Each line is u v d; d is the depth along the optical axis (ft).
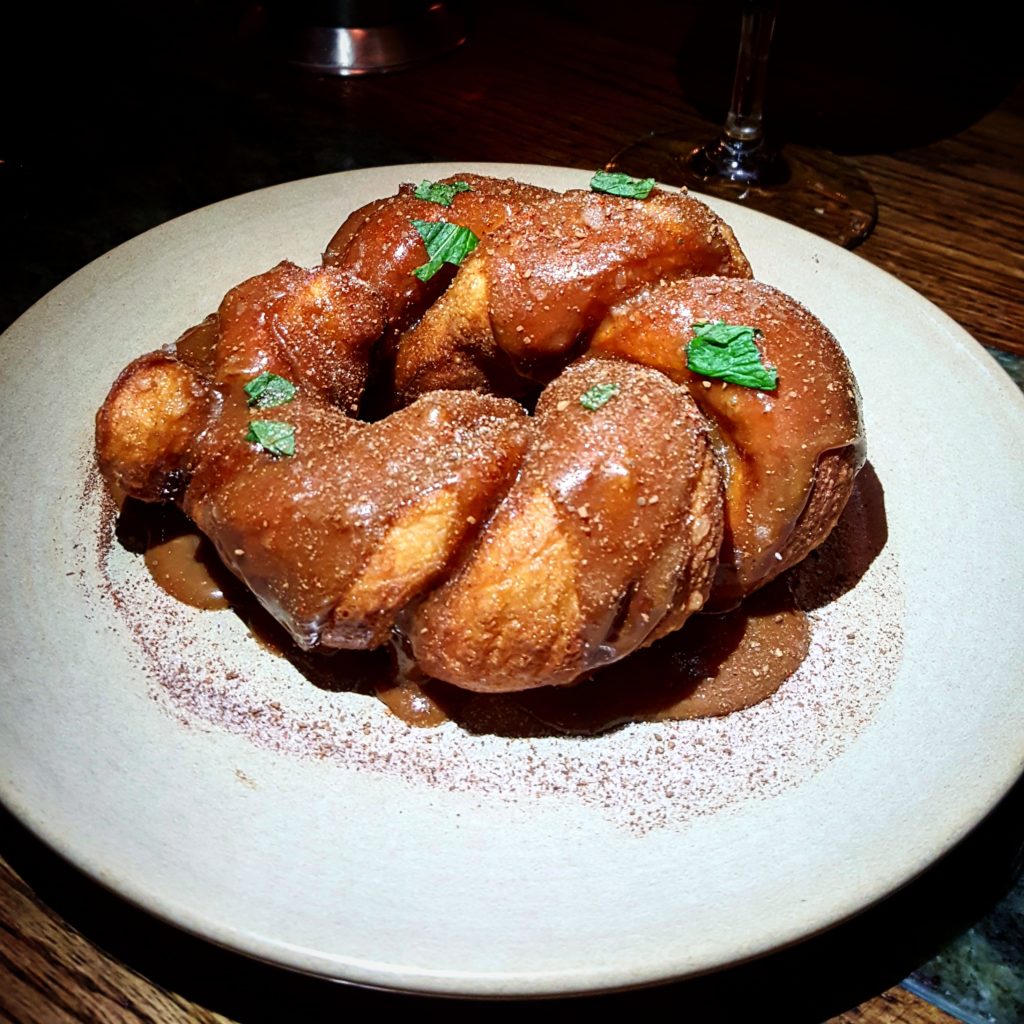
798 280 0.97
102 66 1.40
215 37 1.46
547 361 0.78
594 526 0.64
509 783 0.67
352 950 0.55
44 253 1.10
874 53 1.47
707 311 0.73
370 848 0.62
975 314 1.07
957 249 1.15
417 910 0.58
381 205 0.89
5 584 0.73
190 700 0.70
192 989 0.61
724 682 0.72
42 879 0.64
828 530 0.73
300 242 1.00
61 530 0.78
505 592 0.65
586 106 1.37
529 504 0.65
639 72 1.44
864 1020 0.60
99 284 0.93
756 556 0.71
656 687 0.72
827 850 0.61
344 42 1.42
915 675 0.72
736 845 0.63
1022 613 0.73
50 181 1.20
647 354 0.73
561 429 0.67
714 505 0.67
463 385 0.84
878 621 0.75
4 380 0.85
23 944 0.62
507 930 0.57
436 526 0.65
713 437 0.72
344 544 0.66
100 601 0.75
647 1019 0.60
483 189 0.89
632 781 0.67
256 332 0.76
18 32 1.44
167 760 0.66
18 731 0.65
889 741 0.68
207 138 1.28
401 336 0.85
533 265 0.76
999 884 0.65
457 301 0.81
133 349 0.90
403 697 0.71
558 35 1.51
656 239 0.76
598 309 0.76
